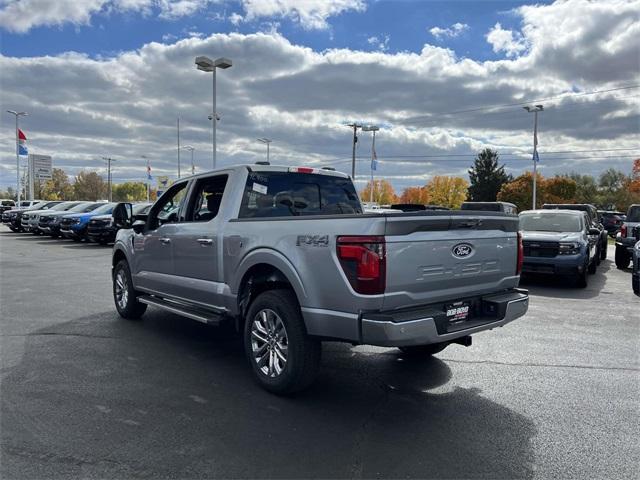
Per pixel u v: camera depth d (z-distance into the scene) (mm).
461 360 5555
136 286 6922
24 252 18281
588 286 11508
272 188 5453
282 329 4410
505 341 6395
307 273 4086
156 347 5906
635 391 4637
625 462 3326
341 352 5863
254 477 3074
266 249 4496
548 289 10977
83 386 4590
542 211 13008
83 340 6176
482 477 3115
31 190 61156
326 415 4027
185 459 3275
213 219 5312
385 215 3730
